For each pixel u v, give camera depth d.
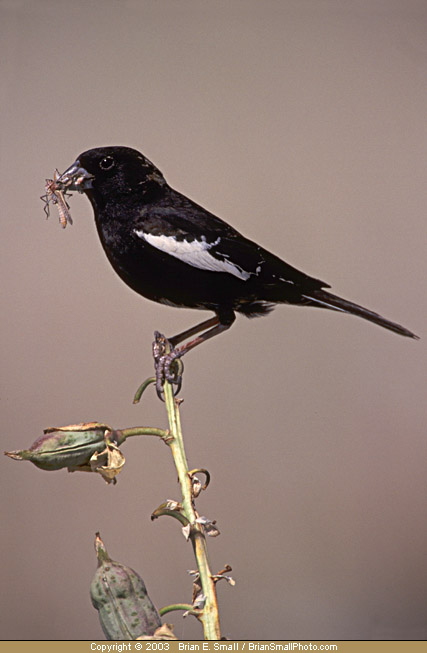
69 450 3.99
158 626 3.86
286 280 4.19
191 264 4.18
